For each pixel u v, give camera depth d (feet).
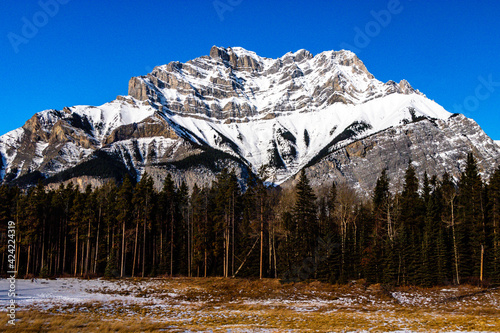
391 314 133.49
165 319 116.67
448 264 209.15
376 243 215.92
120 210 233.14
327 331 99.14
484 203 217.97
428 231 216.13
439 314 135.74
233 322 112.98
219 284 194.49
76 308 128.67
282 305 152.56
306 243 220.84
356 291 186.70
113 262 221.05
